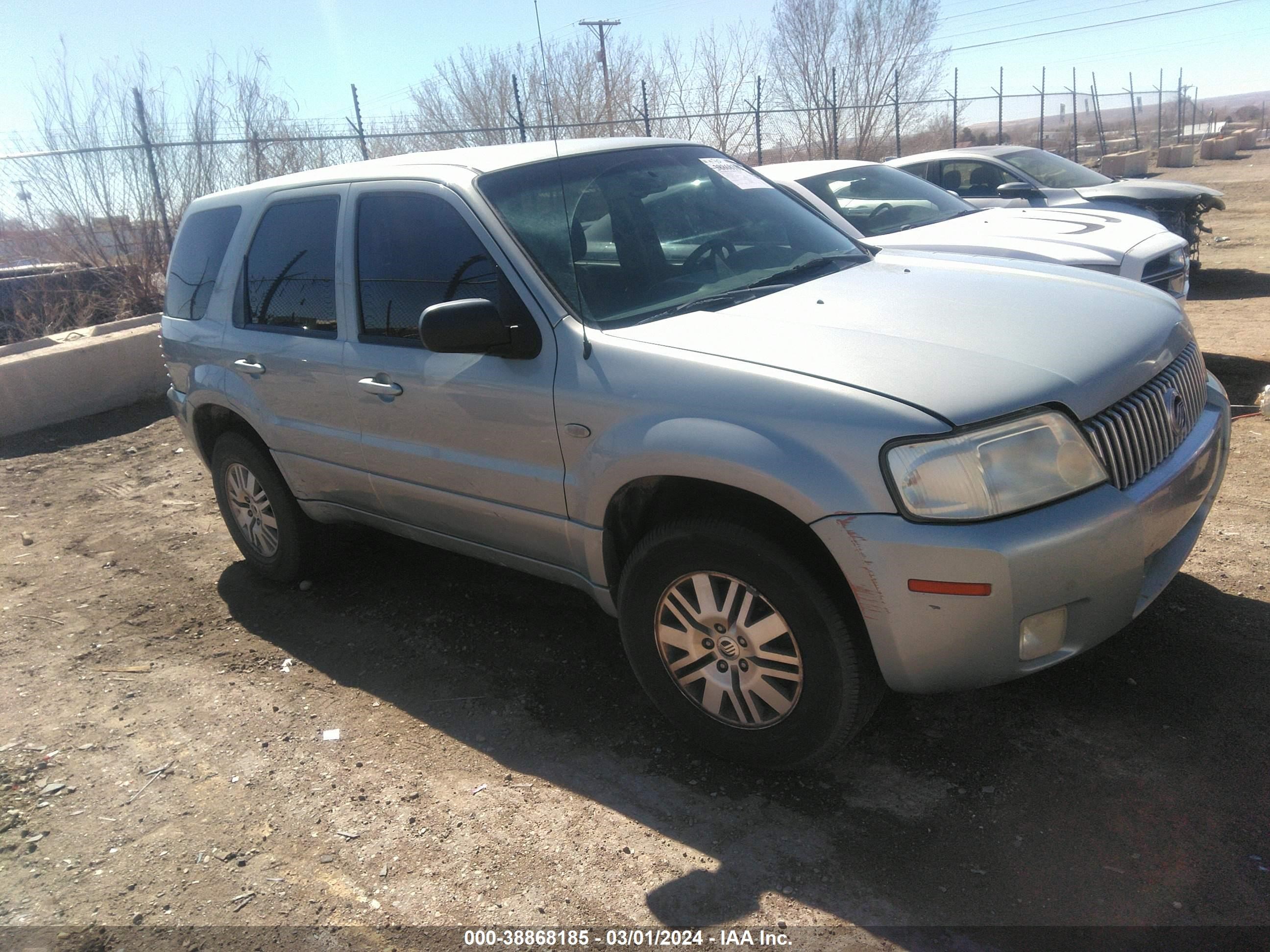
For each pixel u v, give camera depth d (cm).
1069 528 239
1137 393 275
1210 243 1380
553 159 355
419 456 346
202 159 1145
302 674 382
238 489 460
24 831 299
